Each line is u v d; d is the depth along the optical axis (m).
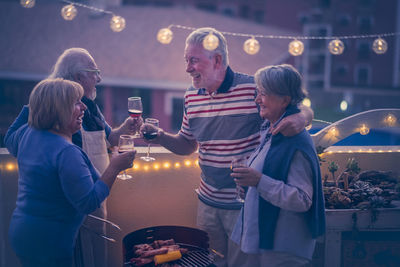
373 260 2.81
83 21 18.62
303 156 1.98
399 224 2.78
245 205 2.17
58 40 17.55
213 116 2.55
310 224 2.02
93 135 2.61
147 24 18.67
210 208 2.72
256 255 2.26
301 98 2.05
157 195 3.28
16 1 19.80
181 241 2.60
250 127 2.53
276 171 2.00
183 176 3.32
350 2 35.28
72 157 2.01
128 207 3.24
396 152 3.42
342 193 2.90
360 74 35.50
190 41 2.49
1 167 2.91
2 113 18.06
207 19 19.55
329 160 3.35
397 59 35.03
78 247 2.58
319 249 2.77
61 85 2.08
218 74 2.48
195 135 2.68
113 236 3.20
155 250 2.38
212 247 2.77
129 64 16.77
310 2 35.88
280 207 1.96
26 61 16.42
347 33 35.56
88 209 2.04
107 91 17.12
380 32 35.12
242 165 2.03
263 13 37.06
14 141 2.31
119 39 17.83
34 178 2.02
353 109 28.55
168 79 16.44
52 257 2.06
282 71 2.02
